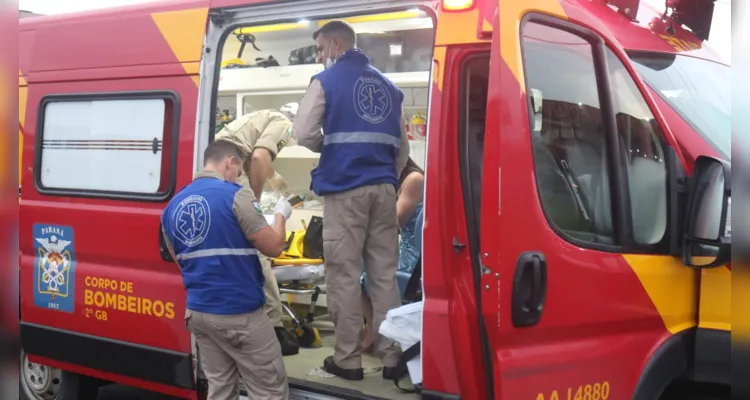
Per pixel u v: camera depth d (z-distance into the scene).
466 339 3.12
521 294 2.76
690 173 3.27
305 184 6.55
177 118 4.04
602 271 3.03
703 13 4.22
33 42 4.73
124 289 4.21
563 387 2.93
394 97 3.97
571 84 3.11
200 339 3.70
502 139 2.70
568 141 3.07
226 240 3.56
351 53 3.89
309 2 3.66
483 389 3.13
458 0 3.14
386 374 3.97
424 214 3.14
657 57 3.80
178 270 4.01
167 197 4.05
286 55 6.63
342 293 3.90
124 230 4.20
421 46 5.72
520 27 2.81
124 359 4.23
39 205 4.61
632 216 3.24
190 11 4.06
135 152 4.22
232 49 6.88
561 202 2.99
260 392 3.67
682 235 3.22
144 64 4.20
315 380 3.99
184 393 4.04
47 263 4.58
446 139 3.16
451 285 3.13
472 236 3.18
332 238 3.85
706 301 3.25
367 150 3.81
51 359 4.59
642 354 3.17
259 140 4.75
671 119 3.42
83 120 4.46
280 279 4.98
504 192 2.70
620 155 3.26
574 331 2.97
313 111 3.79
